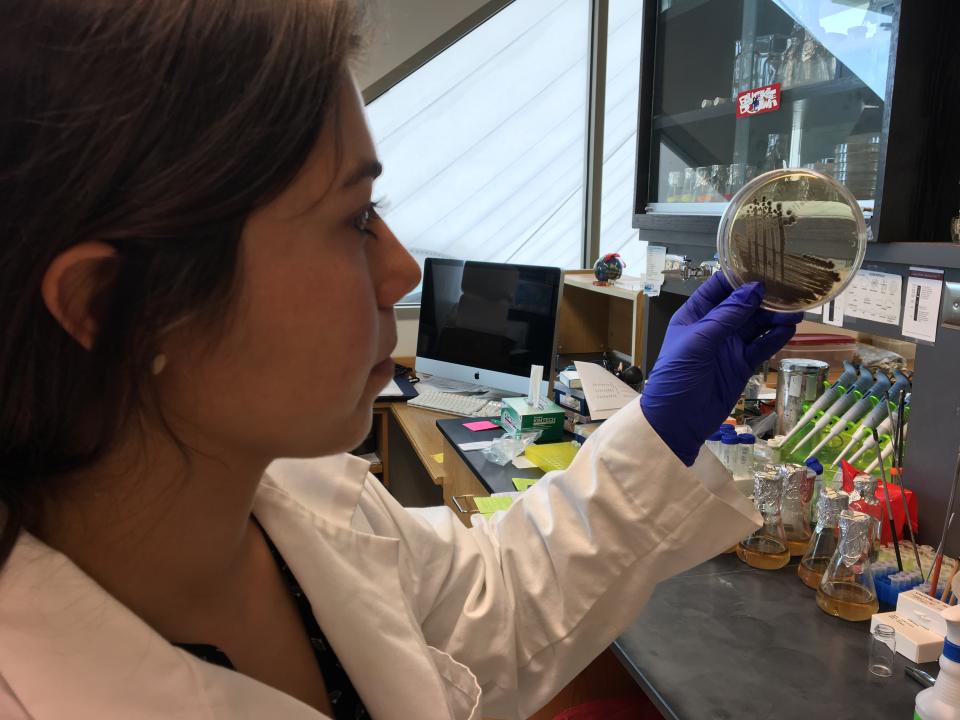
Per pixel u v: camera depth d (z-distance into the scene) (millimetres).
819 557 1109
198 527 434
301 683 547
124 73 297
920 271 1111
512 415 2018
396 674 566
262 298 353
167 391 366
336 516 648
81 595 399
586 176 3512
